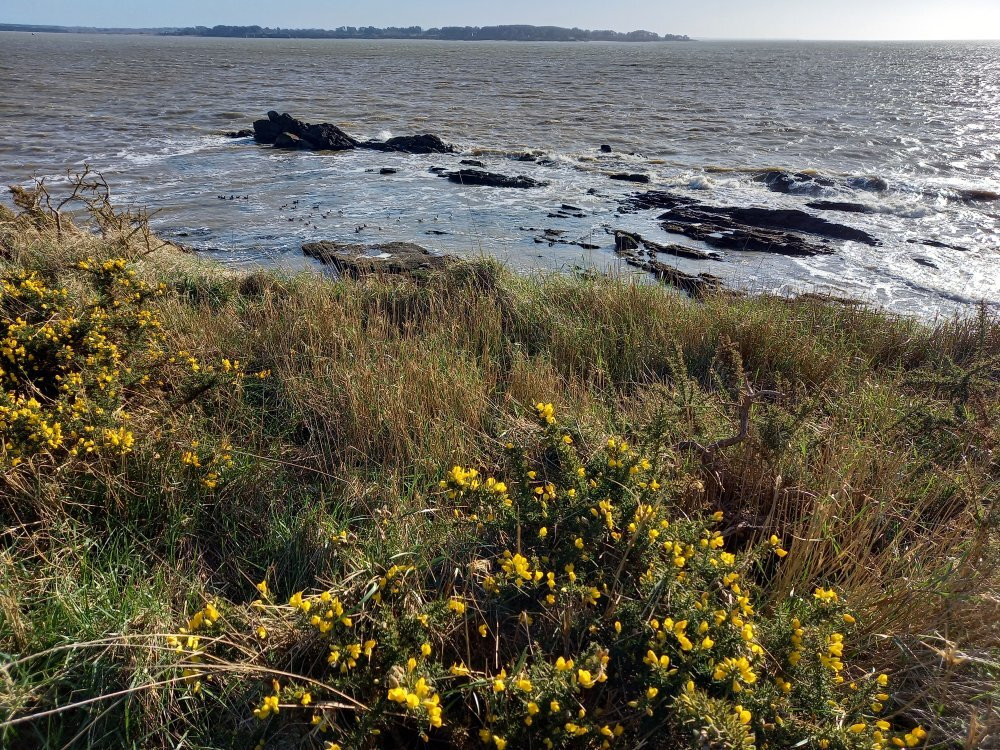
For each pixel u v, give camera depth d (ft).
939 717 7.04
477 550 8.95
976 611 7.86
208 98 132.26
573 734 6.02
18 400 10.68
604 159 75.56
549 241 43.16
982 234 46.42
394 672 6.45
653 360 17.22
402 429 12.01
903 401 13.71
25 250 20.10
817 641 6.95
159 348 14.19
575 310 20.12
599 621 7.48
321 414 12.85
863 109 126.93
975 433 11.36
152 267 21.40
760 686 6.88
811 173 63.36
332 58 367.04
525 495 8.78
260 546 9.58
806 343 17.37
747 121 107.86
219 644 7.07
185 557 9.29
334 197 55.98
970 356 17.74
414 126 101.35
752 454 11.18
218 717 6.90
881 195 57.88
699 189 61.36
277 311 17.58
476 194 58.34
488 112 119.55
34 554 8.48
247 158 74.28
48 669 7.03
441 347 16.26
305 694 6.30
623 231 46.06
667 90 171.01
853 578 8.82
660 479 9.62
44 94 125.08
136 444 10.59
